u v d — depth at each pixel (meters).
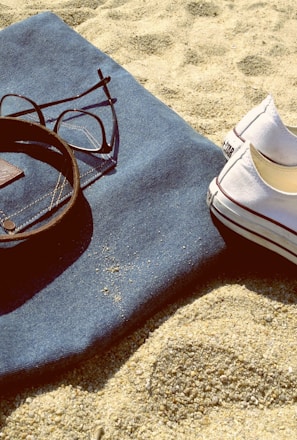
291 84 1.86
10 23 2.06
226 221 1.25
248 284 1.24
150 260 1.21
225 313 1.18
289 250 1.23
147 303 1.16
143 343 1.14
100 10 2.15
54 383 1.07
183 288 1.21
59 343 1.09
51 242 1.22
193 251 1.23
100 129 1.43
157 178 1.33
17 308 1.13
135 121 1.44
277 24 2.12
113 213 1.27
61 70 1.59
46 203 1.27
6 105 1.52
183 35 2.03
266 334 1.16
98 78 1.56
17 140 1.37
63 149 1.31
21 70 1.60
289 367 1.11
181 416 1.07
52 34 1.65
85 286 1.17
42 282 1.17
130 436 1.02
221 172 1.26
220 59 1.94
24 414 1.02
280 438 1.03
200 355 1.11
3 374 1.04
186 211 1.28
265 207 1.21
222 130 1.66
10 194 1.27
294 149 1.34
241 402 1.09
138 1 2.21
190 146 1.38
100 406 1.05
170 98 1.75
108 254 1.22
